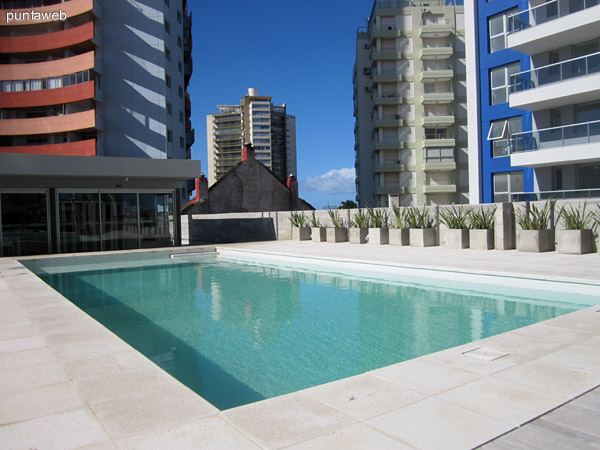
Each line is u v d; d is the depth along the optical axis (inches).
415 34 1904.5
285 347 201.6
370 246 594.9
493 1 989.8
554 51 896.9
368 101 2146.9
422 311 263.3
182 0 1785.2
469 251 481.7
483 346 159.9
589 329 179.5
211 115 6107.3
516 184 979.9
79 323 204.1
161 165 706.2
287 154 6077.8
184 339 220.2
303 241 738.8
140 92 1513.3
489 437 92.5
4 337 180.1
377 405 109.6
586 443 89.4
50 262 561.9
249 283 391.9
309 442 91.3
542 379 125.1
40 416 105.6
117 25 1523.1
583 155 786.2
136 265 561.3
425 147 1870.1
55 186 668.1
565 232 427.8
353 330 226.4
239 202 1293.1
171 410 108.0
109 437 94.4
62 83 1477.6
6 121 1462.8
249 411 107.4
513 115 966.4
